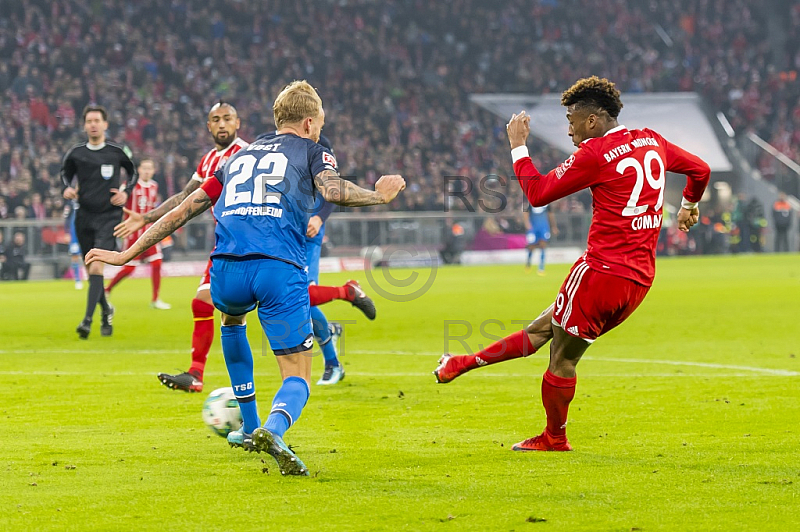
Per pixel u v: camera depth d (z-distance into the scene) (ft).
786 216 257.55
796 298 112.98
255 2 260.62
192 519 26.30
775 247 264.52
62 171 75.51
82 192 74.90
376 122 250.57
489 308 104.88
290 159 32.01
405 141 252.62
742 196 264.52
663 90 294.87
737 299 111.96
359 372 57.47
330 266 199.82
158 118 221.87
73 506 27.68
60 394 49.34
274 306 31.37
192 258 194.70
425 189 234.99
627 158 34.45
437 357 65.00
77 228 75.77
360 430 39.27
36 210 188.03
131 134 212.43
